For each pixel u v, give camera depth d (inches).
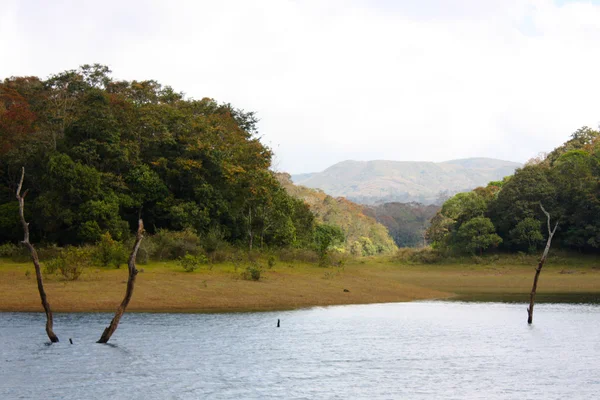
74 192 2006.6
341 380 653.9
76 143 2219.5
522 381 660.1
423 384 641.0
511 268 2837.1
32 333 914.7
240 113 3280.0
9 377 647.1
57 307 1181.7
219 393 594.6
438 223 3944.4
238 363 732.0
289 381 647.1
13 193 2347.4
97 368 693.9
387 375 680.4
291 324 1072.8
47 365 706.2
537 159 4594.0
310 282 1743.4
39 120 2452.0
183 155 2409.0
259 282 1640.0
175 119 2488.9
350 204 7288.4
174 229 2271.2
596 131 4443.9
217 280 1603.1
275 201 2620.6
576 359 781.9
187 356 768.9
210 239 2143.2
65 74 2721.5
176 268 1807.3
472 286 2116.1
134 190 2263.8
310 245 2751.0
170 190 2402.8
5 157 2233.0
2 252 1951.3
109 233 1910.7
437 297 1700.3
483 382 652.7
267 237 2637.8
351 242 5502.0
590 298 1674.5
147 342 862.5
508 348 858.1
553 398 592.7
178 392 596.1
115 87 2928.2
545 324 1107.3
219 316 1157.1
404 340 917.2
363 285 1806.1
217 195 2374.5
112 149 2197.3
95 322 1034.7
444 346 868.6
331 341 896.9
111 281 1473.9
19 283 1401.3
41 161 2172.7
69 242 2107.5
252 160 2677.2
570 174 3294.8
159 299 1307.8
